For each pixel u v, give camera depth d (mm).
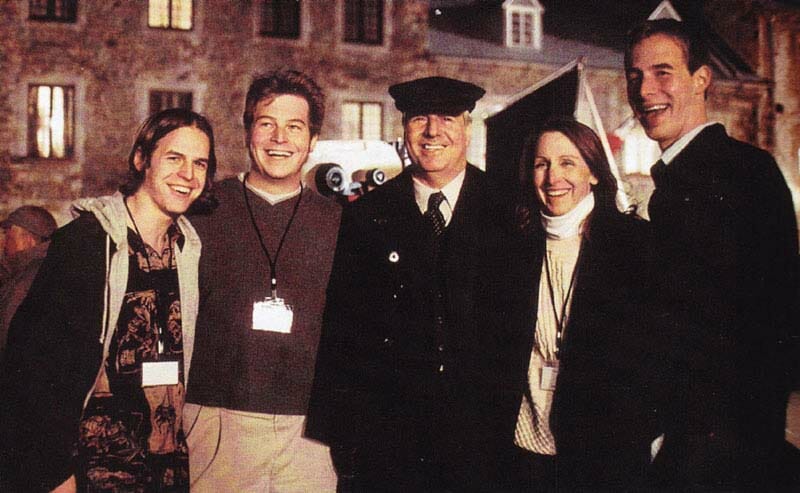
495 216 2631
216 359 2521
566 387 2588
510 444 2621
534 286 2605
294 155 2602
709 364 2748
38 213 2771
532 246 2615
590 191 2627
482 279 2600
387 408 2623
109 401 2354
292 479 2576
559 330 2592
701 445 2750
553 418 2605
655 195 2828
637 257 2684
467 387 2602
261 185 2611
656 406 2701
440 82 2562
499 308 2605
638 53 2908
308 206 2637
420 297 2596
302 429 2584
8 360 2344
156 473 2426
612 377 2629
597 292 2600
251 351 2533
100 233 2350
